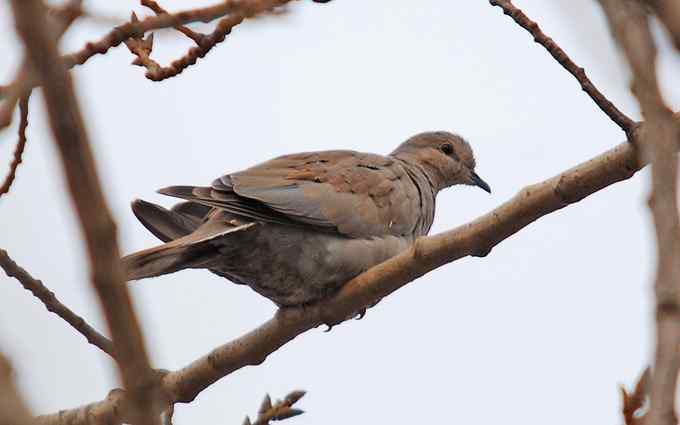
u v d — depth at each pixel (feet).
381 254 43.42
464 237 33.73
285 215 41.01
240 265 41.09
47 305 33.86
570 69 30.60
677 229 14.35
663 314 14.17
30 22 13.97
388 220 44.27
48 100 14.05
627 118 30.32
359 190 43.65
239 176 41.88
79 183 14.32
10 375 14.26
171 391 36.68
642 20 15.03
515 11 31.22
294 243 41.37
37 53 14.02
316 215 41.65
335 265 41.68
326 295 40.83
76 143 14.17
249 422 31.65
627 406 21.33
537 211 32.24
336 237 42.37
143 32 26.61
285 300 42.19
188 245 36.73
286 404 31.68
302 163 44.24
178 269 39.37
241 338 37.37
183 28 32.14
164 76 33.24
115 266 14.75
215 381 36.83
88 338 34.37
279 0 24.50
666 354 14.05
